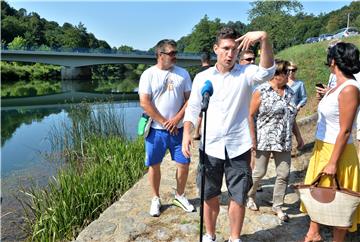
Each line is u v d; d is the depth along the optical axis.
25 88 38.09
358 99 2.83
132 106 17.73
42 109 19.67
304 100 5.45
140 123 3.88
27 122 14.84
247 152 2.92
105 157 6.63
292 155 5.71
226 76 2.83
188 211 4.08
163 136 3.85
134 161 6.26
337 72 2.92
